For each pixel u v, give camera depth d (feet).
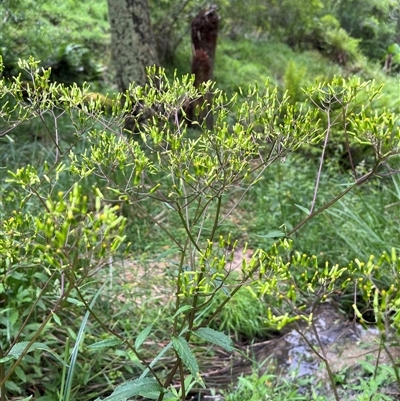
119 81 19.85
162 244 12.57
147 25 19.49
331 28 42.57
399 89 18.47
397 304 3.26
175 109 5.35
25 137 15.05
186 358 4.09
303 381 7.76
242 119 5.29
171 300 9.91
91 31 28.02
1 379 4.80
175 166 4.62
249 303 10.16
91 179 13.00
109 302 9.42
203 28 22.85
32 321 7.84
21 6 20.13
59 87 5.57
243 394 7.67
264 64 35.24
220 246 4.19
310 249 11.66
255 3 37.78
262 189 15.65
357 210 12.40
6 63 17.49
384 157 4.54
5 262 4.59
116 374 8.03
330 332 9.53
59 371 7.75
